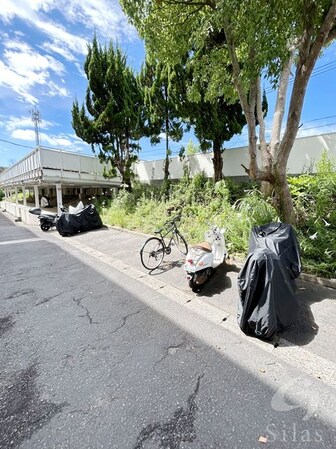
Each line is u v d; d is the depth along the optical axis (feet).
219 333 8.32
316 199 15.56
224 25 10.87
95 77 34.27
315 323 8.36
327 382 5.99
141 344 7.86
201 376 6.36
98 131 36.52
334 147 22.26
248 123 12.56
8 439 4.81
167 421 5.09
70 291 12.35
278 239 9.90
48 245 23.35
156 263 15.94
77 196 58.39
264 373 6.39
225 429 4.86
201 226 20.08
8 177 65.77
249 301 7.82
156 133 35.29
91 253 19.81
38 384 6.26
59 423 5.13
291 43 11.30
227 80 17.08
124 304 10.75
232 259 14.52
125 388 6.04
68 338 8.32
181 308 10.21
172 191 30.66
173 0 12.47
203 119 25.58
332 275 11.26
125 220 28.55
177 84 25.29
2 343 8.12
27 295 12.01
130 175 39.40
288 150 12.51
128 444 4.63
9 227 38.73
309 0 9.53
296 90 11.42
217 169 28.35
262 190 17.35
